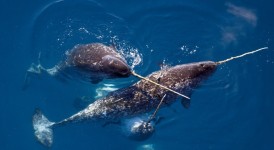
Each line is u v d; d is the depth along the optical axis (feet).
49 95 57.77
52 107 57.16
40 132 54.49
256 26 62.23
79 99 57.06
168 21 62.03
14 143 55.67
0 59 59.31
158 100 52.90
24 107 57.21
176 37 61.11
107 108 52.80
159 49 60.08
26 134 55.98
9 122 56.59
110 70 51.42
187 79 53.21
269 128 56.65
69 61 55.47
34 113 55.47
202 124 56.65
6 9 62.18
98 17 61.62
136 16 61.98
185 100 54.85
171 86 52.75
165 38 60.95
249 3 63.46
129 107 52.60
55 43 59.82
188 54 59.98
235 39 61.16
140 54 59.47
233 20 62.49
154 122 54.95
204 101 57.88
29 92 57.88
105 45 55.88
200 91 58.18
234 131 56.39
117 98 52.65
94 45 54.90
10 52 59.62
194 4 62.95
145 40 60.54
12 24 61.16
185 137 55.98
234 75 59.00
